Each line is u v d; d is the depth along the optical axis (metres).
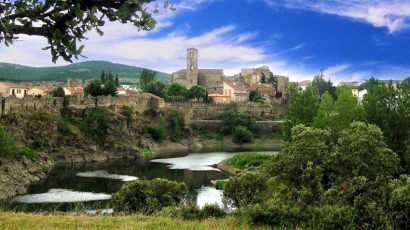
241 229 36.19
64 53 10.30
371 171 57.88
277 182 62.31
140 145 183.50
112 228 31.83
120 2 10.23
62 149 153.25
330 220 38.75
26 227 30.25
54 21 10.20
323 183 59.78
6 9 10.07
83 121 173.50
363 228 38.31
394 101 95.50
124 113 190.25
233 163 136.00
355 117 100.00
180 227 33.44
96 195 90.81
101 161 157.00
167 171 130.12
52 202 82.56
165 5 10.36
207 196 90.88
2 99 145.50
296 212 40.19
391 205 40.19
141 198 59.34
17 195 90.25
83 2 10.12
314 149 59.53
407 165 82.12
